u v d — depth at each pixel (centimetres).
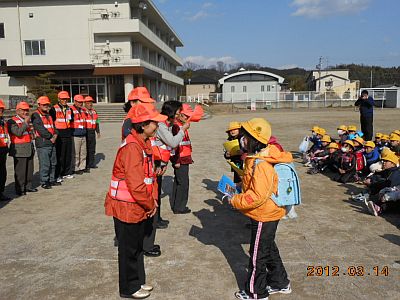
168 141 453
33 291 352
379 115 2780
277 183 313
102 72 3353
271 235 320
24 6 3400
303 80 8300
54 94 2928
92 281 370
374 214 553
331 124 2136
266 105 4425
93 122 926
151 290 350
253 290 323
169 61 5494
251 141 318
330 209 587
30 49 3456
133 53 3675
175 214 575
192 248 446
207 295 341
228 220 546
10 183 799
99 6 3362
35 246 457
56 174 800
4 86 3512
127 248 327
